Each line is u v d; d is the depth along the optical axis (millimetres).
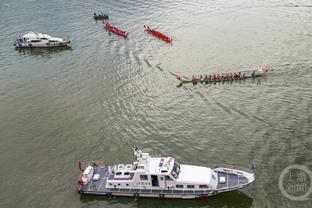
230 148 64062
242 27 120000
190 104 79188
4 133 73562
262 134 66875
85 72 97438
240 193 54406
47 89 89875
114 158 64125
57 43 115500
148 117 75312
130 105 80188
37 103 83812
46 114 79250
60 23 135375
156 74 93500
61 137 71250
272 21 123375
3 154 67438
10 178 61594
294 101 76562
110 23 132000
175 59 101250
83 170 61781
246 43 107438
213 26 122812
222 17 130500
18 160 65750
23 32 128375
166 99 81812
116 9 147125
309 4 138375
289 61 94250
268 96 79438
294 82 84250
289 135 65875
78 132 72375
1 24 136875
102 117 76562
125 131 71312
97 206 55062
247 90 82938
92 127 73500
